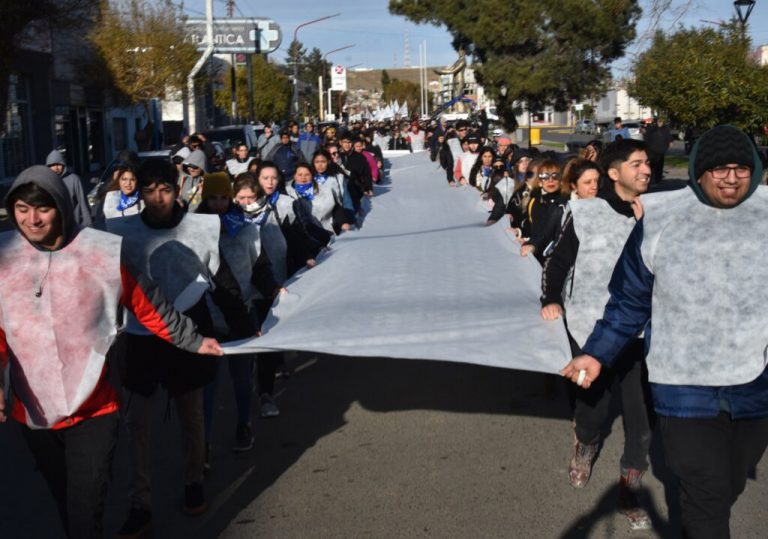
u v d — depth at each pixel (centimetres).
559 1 3136
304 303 595
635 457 466
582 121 7294
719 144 332
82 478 380
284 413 673
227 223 575
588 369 370
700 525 343
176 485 542
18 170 3088
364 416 658
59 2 2378
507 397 696
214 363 489
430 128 2945
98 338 377
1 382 373
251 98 4697
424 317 508
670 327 343
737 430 347
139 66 3544
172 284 484
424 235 818
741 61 2203
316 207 871
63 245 376
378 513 486
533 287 586
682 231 343
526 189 802
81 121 3728
